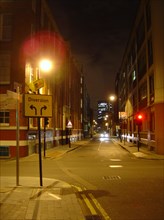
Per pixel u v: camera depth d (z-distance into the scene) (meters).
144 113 38.44
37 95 11.46
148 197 9.83
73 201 8.95
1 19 27.77
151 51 33.00
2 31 27.66
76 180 13.63
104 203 9.08
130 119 57.59
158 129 28.88
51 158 25.53
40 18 32.53
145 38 36.06
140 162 21.75
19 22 27.67
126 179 13.69
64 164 20.78
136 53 45.09
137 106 44.53
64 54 50.72
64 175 15.27
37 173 16.09
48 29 37.38
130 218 7.47
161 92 29.06
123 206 8.69
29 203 8.63
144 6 35.97
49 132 38.12
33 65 30.45
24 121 26.53
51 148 38.84
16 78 26.95
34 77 30.77
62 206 8.36
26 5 27.95
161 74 29.14
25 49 27.53
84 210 8.26
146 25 35.22
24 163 21.72
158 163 20.95
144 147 38.97
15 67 27.08
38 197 9.41
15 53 27.22
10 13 27.78
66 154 30.50
